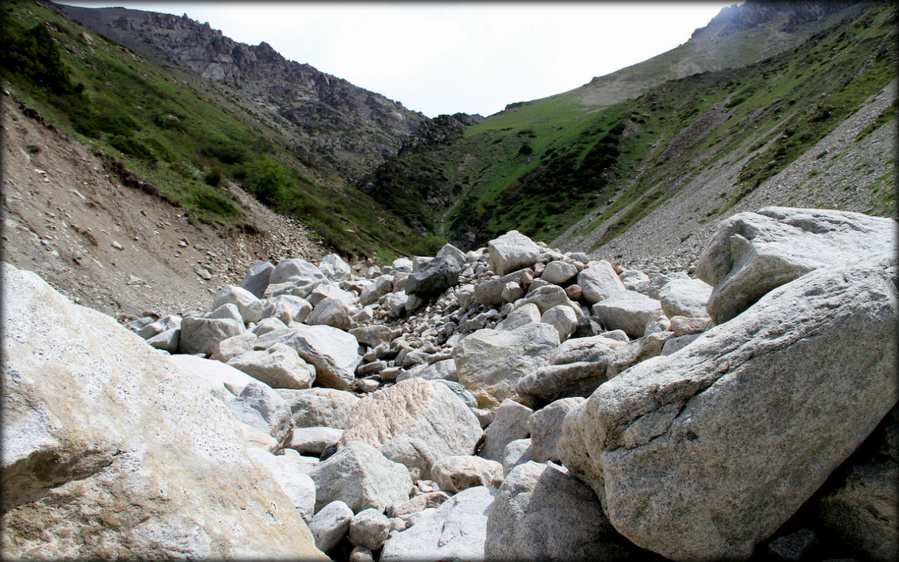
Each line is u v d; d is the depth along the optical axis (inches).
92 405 112.9
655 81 6747.1
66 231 887.1
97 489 108.1
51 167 972.6
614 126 4274.1
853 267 127.4
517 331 350.6
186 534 113.7
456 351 350.6
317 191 2464.3
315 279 786.2
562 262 486.6
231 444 140.8
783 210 199.9
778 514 117.0
